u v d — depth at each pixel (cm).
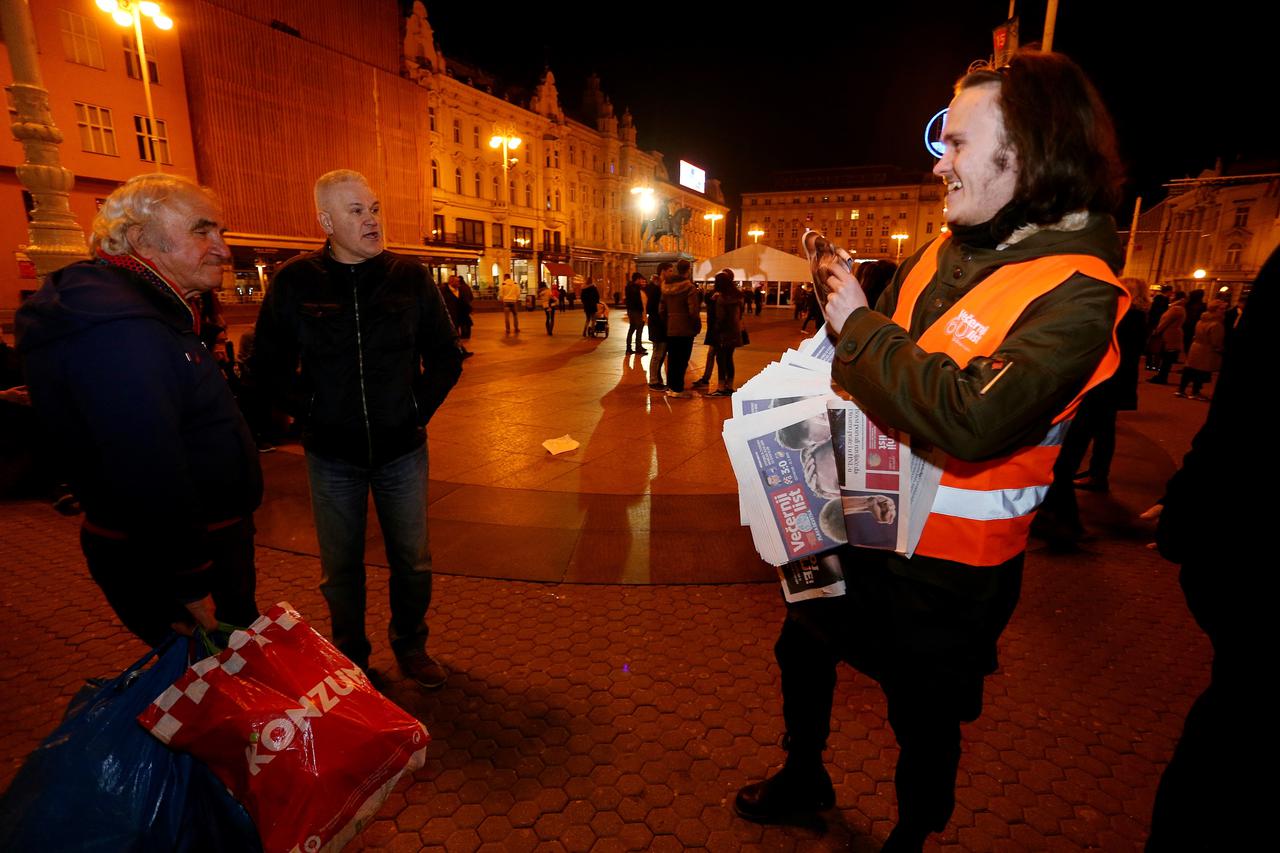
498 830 179
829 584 136
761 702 233
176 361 151
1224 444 97
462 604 302
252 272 3045
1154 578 338
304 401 219
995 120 110
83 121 2380
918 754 132
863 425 122
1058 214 110
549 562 343
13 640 269
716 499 440
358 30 3447
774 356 1300
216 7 2759
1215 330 903
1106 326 101
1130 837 177
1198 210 4675
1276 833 92
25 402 446
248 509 179
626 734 217
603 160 5947
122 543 149
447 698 234
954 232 122
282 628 125
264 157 3012
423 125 3894
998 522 116
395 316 217
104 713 120
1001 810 186
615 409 743
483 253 4578
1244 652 94
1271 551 91
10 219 2189
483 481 478
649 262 2070
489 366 1120
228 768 114
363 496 230
